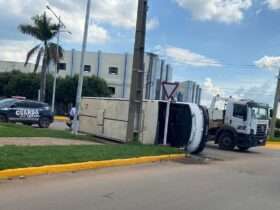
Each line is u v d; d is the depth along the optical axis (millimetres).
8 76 67750
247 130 23500
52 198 8242
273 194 10234
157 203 8398
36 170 10711
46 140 17422
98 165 12664
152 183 10641
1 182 9547
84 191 9086
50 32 45250
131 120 19438
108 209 7664
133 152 15320
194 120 19281
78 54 74938
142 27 19406
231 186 11008
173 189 10000
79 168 11961
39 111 28328
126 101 20969
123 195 8945
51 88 62750
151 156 15328
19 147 13492
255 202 9117
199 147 19547
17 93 65062
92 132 23375
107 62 74938
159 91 75125
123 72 74312
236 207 8492
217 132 24234
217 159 18172
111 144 18281
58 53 45812
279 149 29203
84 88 63000
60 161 11797
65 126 32938
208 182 11406
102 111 22609
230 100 24203
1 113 27062
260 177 13227
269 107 24938
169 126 19766
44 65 45906
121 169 12812
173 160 16266
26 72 70750
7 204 7586
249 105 23594
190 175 12539
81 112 24672
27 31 45281
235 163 17047
